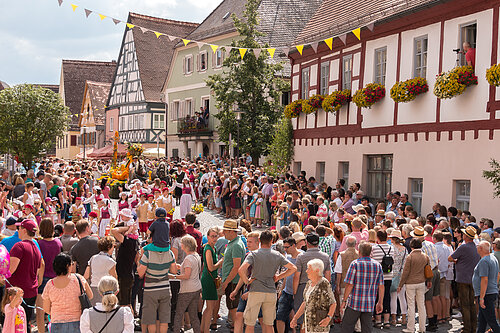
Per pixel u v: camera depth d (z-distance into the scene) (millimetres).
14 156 40188
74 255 9516
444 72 16531
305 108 25000
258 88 32594
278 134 27344
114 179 34469
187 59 47281
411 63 18891
